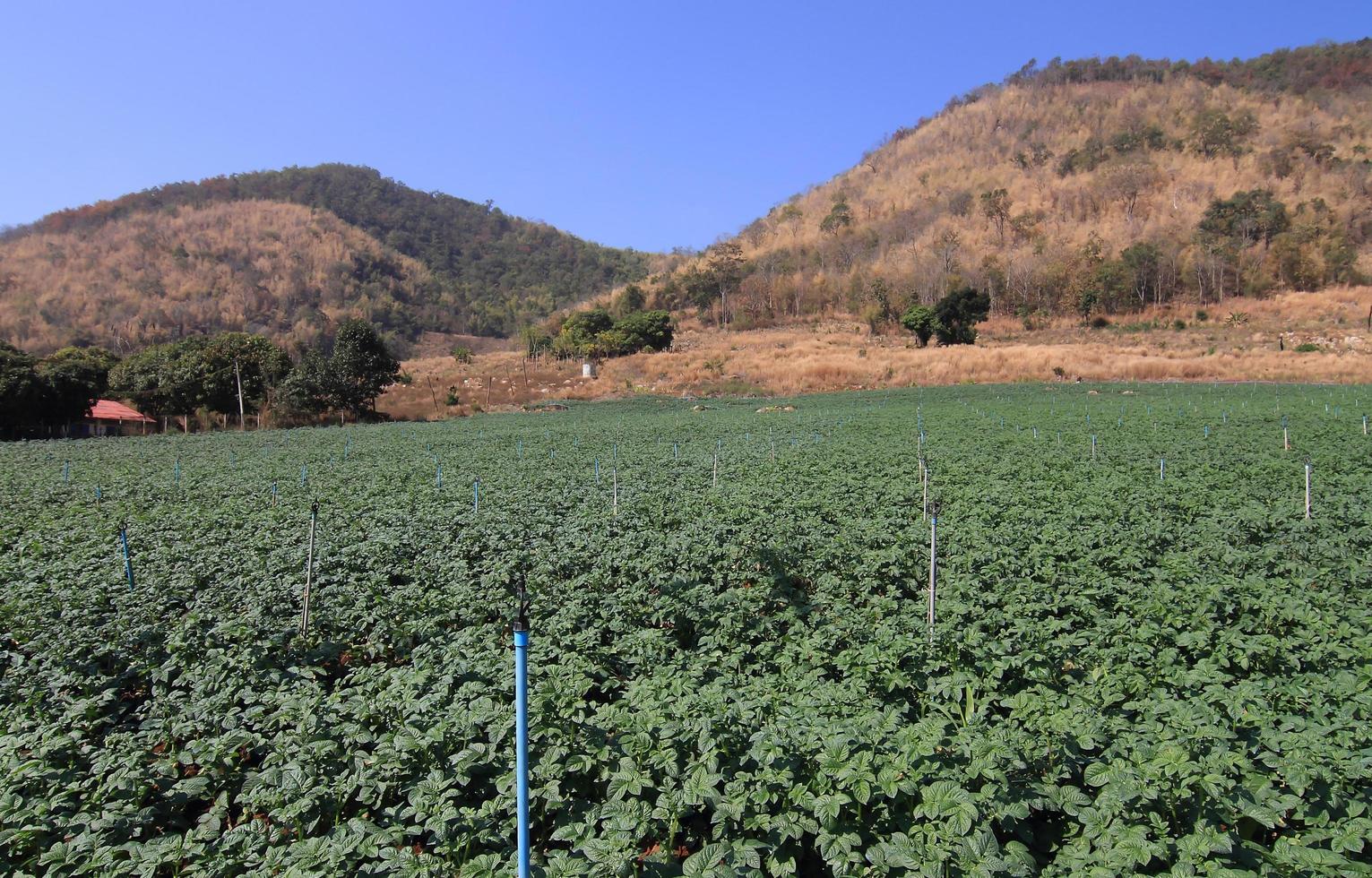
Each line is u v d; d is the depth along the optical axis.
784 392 78.81
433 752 7.57
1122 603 11.24
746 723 7.59
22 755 7.82
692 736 7.25
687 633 11.84
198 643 11.27
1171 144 168.75
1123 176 151.12
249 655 10.24
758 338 122.50
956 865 5.89
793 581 14.58
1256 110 180.88
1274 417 39.59
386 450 40.03
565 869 5.91
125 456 40.34
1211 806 6.44
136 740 8.14
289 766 7.21
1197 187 145.88
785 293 143.00
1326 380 66.88
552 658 9.98
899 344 106.56
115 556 16.30
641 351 110.38
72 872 6.27
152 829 7.37
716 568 14.06
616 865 5.93
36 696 9.40
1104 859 5.86
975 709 8.55
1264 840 6.71
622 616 11.84
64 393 63.03
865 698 8.58
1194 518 18.36
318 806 7.07
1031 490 22.22
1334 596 11.30
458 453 36.94
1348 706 7.77
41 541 18.03
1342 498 18.81
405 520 19.64
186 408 69.06
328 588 13.38
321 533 18.23
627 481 25.88
